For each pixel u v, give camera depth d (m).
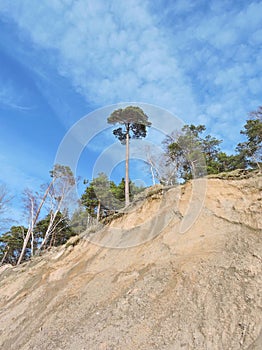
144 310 4.44
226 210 6.75
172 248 6.18
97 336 4.22
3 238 26.11
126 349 3.71
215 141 22.92
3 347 5.80
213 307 3.89
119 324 4.31
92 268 7.43
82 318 5.08
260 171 7.76
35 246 25.47
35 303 7.19
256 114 21.44
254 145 21.05
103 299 5.45
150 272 5.59
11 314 7.31
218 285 4.31
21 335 5.79
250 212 6.25
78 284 6.77
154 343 3.63
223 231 6.06
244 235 5.58
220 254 5.15
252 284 4.07
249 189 7.03
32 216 22.12
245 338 3.20
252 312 3.54
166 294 4.63
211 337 3.40
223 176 8.19
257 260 4.58
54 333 5.04
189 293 4.39
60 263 9.02
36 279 9.11
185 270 5.02
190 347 3.36
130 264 6.48
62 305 6.05
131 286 5.39
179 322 3.85
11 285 9.95
